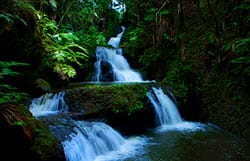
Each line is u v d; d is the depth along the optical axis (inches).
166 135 219.5
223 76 255.0
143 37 452.8
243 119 216.7
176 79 308.0
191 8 335.6
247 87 221.9
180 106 283.0
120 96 233.1
